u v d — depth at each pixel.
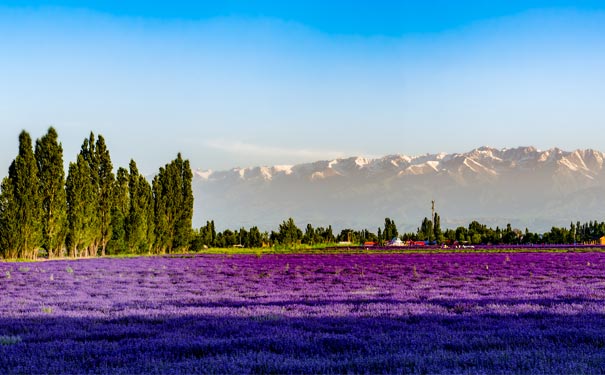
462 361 10.98
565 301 21.67
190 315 18.00
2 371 10.70
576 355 11.37
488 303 20.86
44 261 60.66
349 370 10.41
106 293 27.30
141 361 11.24
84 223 74.19
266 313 18.23
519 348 12.17
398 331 14.54
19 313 18.78
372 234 199.88
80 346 12.86
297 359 11.37
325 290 28.70
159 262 61.84
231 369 10.46
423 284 32.12
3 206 63.22
